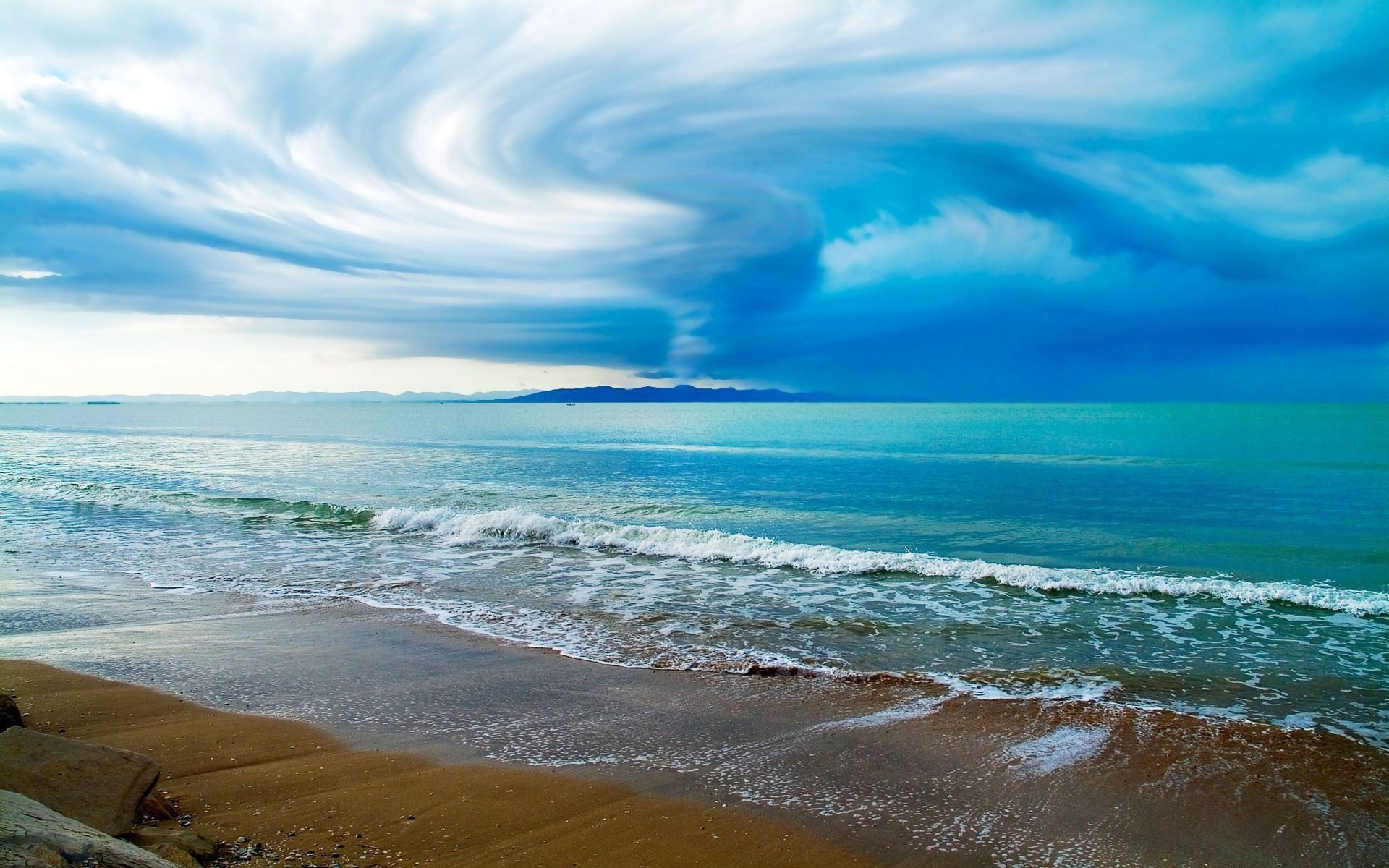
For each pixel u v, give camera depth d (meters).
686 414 148.75
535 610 13.46
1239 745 8.07
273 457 48.34
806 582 15.73
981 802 6.73
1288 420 82.75
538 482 34.59
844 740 8.09
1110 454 45.25
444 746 7.77
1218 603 14.18
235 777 6.89
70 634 11.45
